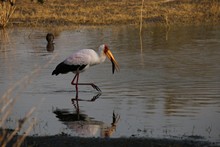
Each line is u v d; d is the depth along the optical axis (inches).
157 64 727.7
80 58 595.5
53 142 413.7
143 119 475.8
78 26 1170.6
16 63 757.3
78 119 484.1
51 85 619.8
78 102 544.4
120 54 813.2
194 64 720.3
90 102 542.9
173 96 552.4
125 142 408.8
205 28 1098.1
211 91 569.3
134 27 1136.8
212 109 502.6
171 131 439.5
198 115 484.4
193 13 1288.1
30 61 772.0
